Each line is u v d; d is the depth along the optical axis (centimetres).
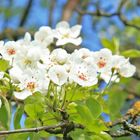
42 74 57
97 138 58
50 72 57
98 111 56
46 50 59
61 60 58
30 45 60
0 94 57
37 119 58
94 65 58
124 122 61
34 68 58
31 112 58
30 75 57
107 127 61
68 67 58
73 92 58
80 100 59
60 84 57
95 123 57
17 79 56
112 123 61
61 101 59
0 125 60
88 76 58
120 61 63
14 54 58
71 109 58
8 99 59
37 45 60
